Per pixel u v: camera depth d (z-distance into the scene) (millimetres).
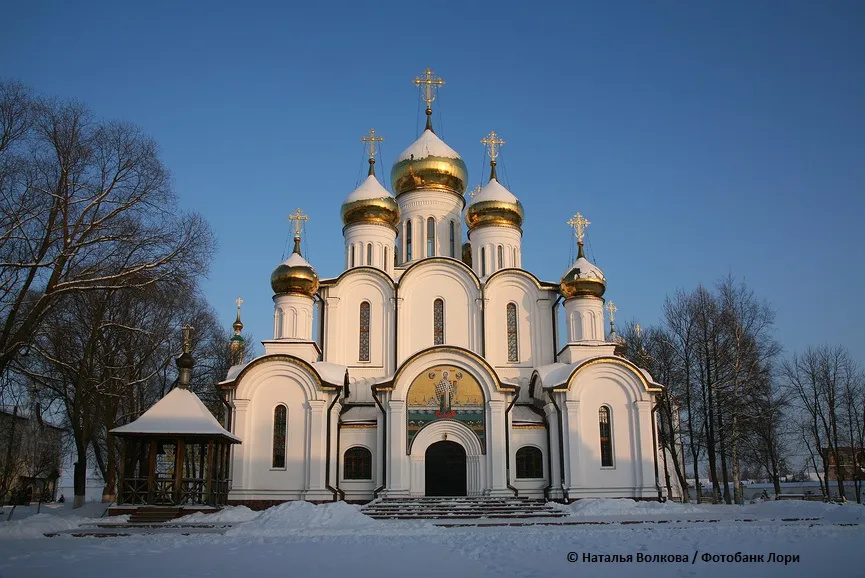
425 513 34312
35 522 26844
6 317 33844
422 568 16312
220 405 61656
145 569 16312
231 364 65438
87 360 40906
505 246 48875
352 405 43438
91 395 41750
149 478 33219
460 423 39875
